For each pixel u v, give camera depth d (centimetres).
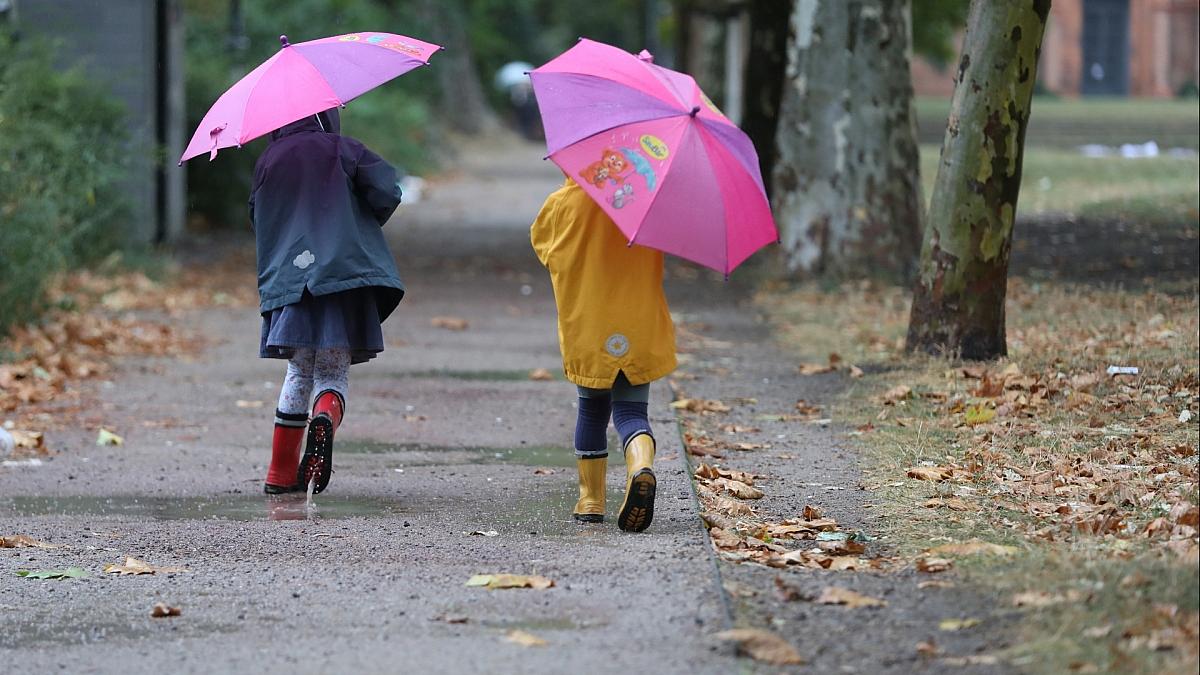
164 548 1105
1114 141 6391
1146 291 2448
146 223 3366
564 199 1113
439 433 1588
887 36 2869
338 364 1271
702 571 979
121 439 1556
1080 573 911
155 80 3384
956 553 1009
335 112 1302
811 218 2905
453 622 885
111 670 813
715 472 1314
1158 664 752
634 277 1104
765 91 3669
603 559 1031
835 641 826
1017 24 1831
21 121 2439
